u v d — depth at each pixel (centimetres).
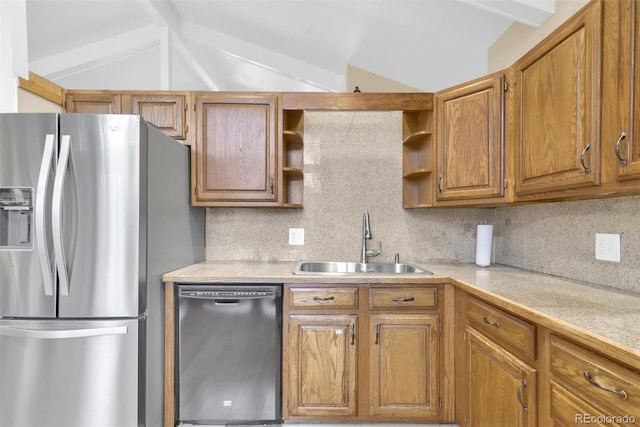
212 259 252
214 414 185
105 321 158
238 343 185
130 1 312
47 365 156
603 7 112
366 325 186
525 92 160
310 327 185
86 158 156
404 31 263
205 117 219
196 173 219
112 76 468
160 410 179
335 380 185
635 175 101
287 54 388
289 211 252
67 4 298
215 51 435
